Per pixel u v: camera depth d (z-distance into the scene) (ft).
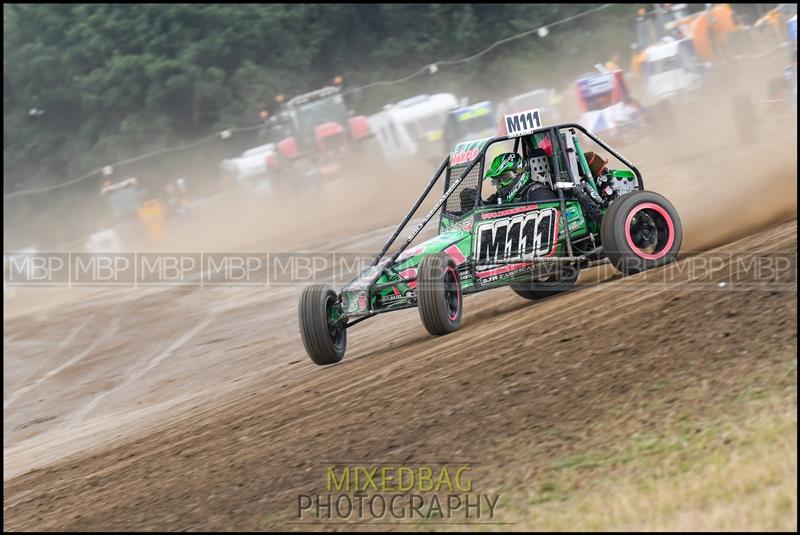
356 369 88.58
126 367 157.69
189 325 181.88
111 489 70.23
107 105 555.69
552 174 97.25
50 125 580.30
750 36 357.82
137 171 548.31
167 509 60.29
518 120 95.66
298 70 577.84
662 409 52.70
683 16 369.50
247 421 80.07
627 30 574.15
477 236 92.48
